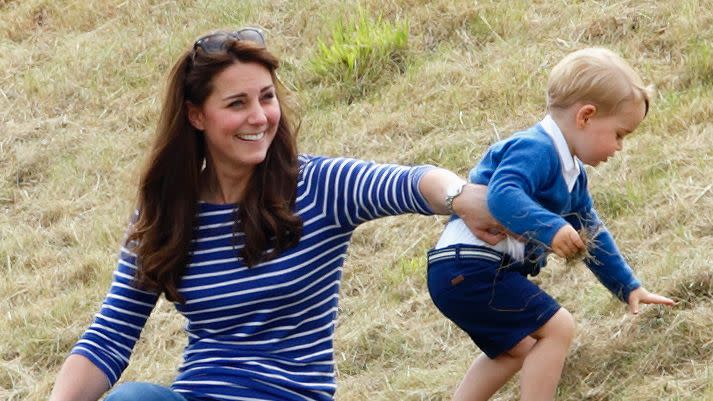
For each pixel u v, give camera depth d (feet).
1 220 79.25
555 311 41.96
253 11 92.48
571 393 46.44
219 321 36.01
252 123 35.53
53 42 99.30
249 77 35.73
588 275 53.52
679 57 70.23
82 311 66.69
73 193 80.07
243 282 35.63
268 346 35.83
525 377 41.81
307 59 83.92
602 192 59.21
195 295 35.91
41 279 70.85
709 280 48.14
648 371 45.88
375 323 56.70
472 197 35.60
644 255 53.11
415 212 35.47
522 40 77.41
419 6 84.79
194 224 36.09
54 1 104.42
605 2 78.33
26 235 75.77
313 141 75.46
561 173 40.52
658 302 43.16
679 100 65.82
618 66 41.09
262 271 35.55
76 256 72.79
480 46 79.15
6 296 70.33
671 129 63.41
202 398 35.47
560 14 78.48
